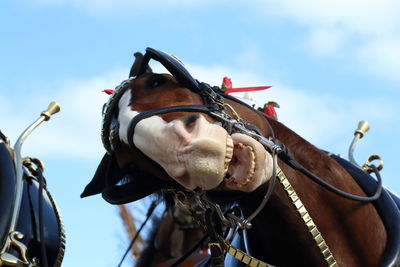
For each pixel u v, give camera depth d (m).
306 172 5.89
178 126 5.27
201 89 5.68
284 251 5.90
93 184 6.16
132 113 5.54
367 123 7.06
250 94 6.74
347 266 5.97
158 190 5.98
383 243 6.10
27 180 6.63
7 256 6.08
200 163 5.18
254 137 5.61
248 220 5.53
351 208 6.05
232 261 6.15
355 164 6.73
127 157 5.63
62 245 6.62
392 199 6.29
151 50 5.79
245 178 5.36
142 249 11.16
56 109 6.85
